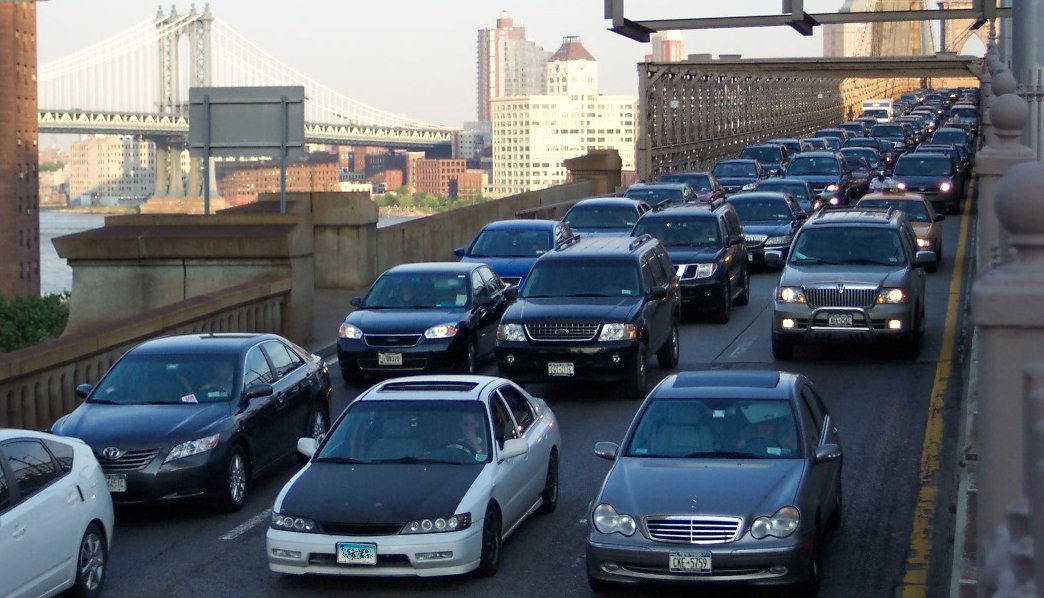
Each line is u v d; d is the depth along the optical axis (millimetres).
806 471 9867
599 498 9727
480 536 10148
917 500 12250
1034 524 2822
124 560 11234
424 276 20297
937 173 42312
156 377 13438
